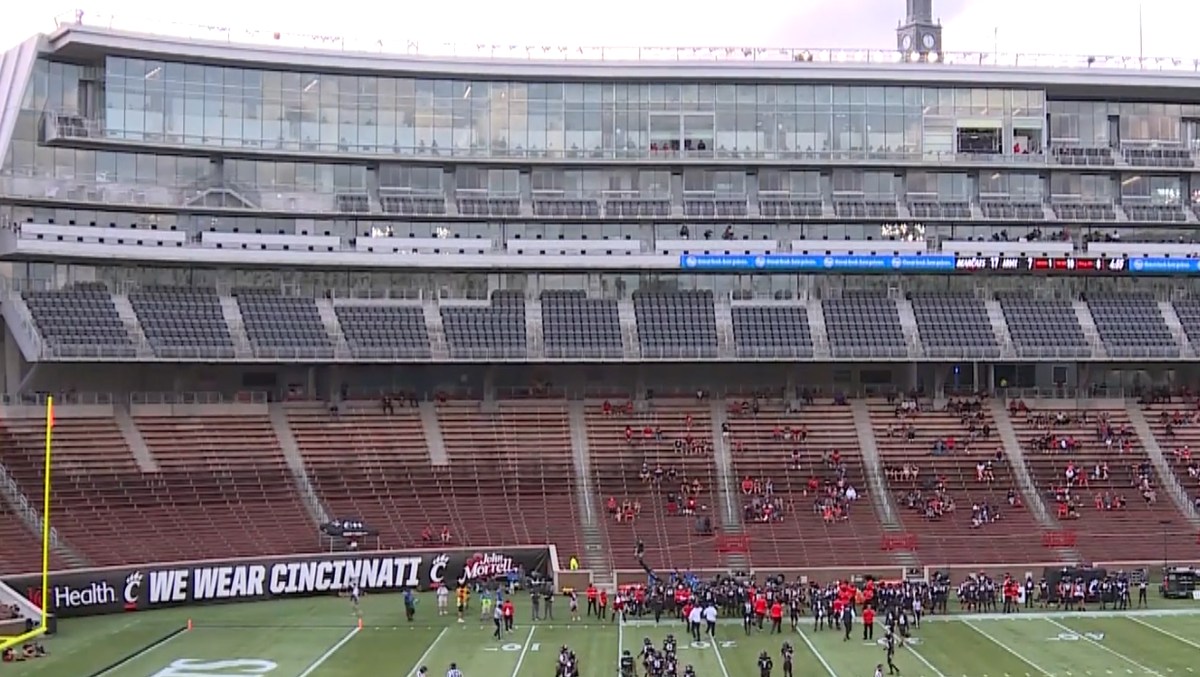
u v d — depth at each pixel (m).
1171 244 84.19
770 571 64.19
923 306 83.00
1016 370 83.75
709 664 46.97
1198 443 77.44
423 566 63.72
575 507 70.69
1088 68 82.56
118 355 70.19
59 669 45.66
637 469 73.88
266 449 71.56
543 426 76.75
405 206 80.25
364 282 80.12
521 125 81.25
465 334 77.94
